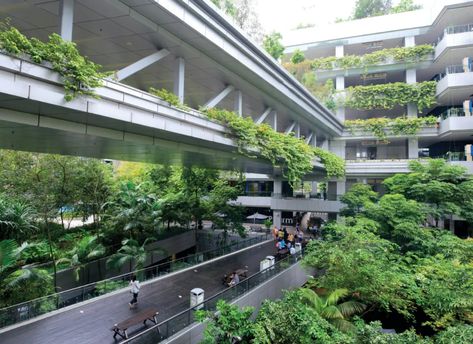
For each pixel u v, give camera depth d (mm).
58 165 21719
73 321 11266
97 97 8141
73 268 18312
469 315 11047
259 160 19453
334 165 29844
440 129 33000
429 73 37875
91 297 13531
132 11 10039
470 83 30266
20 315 11070
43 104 7309
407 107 36344
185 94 19281
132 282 13133
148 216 23469
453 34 31484
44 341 9844
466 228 30625
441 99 34375
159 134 11672
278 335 9312
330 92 37969
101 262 20219
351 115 43250
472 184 21391
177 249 27234
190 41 12172
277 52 34281
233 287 13336
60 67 7293
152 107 10289
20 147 13250
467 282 11352
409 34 37094
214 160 19156
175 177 31844
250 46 14844
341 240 15336
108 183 26766
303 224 42969
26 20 11258
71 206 25938
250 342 9258
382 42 39562
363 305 13047
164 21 10727
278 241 25344
